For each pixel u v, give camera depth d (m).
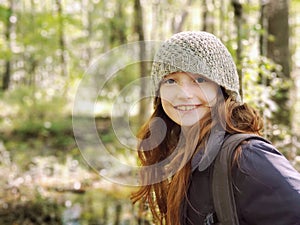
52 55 15.43
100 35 16.06
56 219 5.06
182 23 6.70
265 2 4.80
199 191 1.27
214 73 1.22
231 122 1.25
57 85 13.55
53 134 10.30
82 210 5.34
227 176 1.16
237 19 3.70
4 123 10.79
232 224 1.15
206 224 1.24
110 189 6.30
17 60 16.52
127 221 4.64
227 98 1.31
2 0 11.42
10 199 5.75
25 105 11.48
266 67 3.68
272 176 1.10
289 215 1.07
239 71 2.93
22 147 9.23
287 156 3.44
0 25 11.98
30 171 7.28
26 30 13.02
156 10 12.41
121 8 13.62
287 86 4.90
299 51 10.10
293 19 10.14
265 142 1.20
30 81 17.08
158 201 1.52
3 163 7.79
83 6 16.86
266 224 1.11
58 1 13.03
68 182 6.68
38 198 5.82
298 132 5.08
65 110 11.80
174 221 1.33
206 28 6.09
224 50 1.27
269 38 4.94
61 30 12.51
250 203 1.12
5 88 16.39
